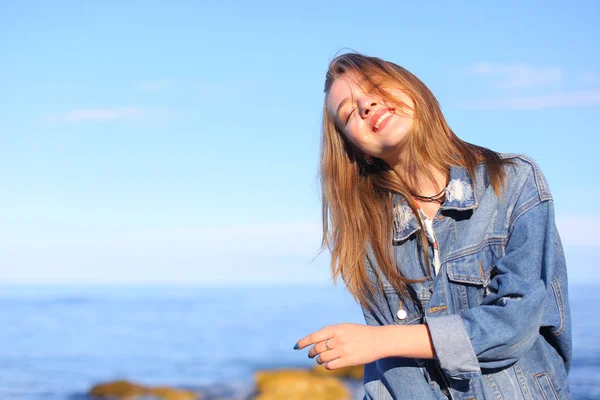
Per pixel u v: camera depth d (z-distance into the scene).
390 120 2.16
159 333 42.41
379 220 2.28
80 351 33.03
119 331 44.53
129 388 17.67
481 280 2.04
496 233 2.04
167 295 115.69
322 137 2.44
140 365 27.16
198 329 45.19
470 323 1.90
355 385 14.62
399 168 2.27
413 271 2.21
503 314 1.86
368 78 2.19
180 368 25.78
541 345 2.02
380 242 2.26
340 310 64.06
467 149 2.17
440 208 2.13
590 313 38.88
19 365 27.64
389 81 2.19
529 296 1.86
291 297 98.62
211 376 22.72
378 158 2.33
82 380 22.80
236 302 85.81
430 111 2.18
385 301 2.28
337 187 2.38
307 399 14.12
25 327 49.22
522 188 2.05
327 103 2.33
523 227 1.98
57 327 48.66
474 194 2.09
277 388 14.92
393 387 2.18
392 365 2.20
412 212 2.21
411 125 2.17
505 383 1.99
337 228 2.37
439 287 2.10
